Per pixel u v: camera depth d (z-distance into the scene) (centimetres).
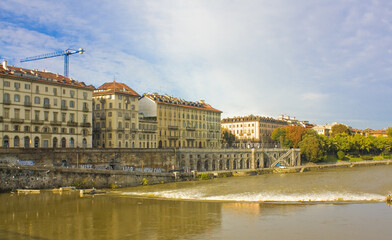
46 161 9694
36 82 10725
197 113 18250
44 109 10900
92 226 5256
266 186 10131
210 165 15250
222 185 10456
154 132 15175
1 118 9806
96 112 13725
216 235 4788
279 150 18775
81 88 12031
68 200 7406
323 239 4634
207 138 18875
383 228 5144
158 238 4656
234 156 16425
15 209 6406
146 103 15862
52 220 5622
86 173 9181
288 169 16312
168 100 16750
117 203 7150
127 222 5503
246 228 5134
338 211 6269
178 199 7694
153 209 6531
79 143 11881
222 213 6147
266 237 4706
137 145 14238
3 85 9931
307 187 9819
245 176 13938
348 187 9775
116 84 14238
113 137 13212
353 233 4894
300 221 5534
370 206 6712
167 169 13462
